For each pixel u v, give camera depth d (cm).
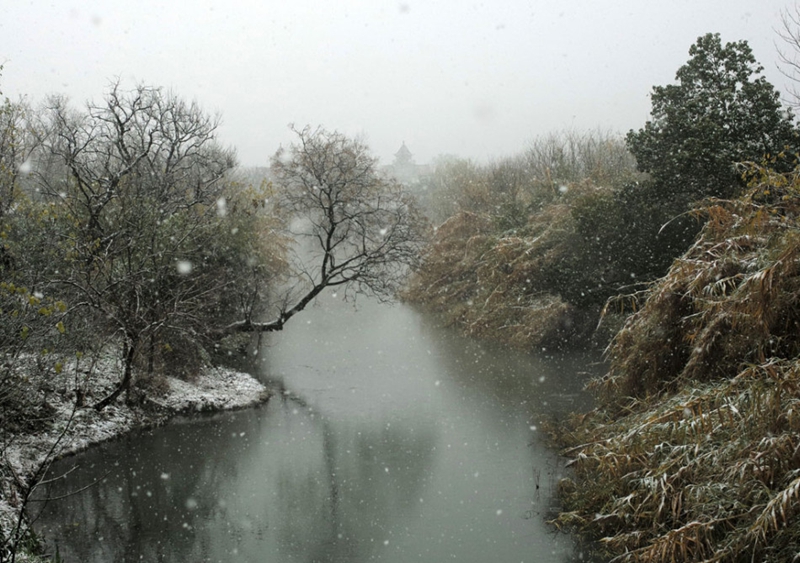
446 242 3912
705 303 1314
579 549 1032
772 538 821
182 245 1939
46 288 1338
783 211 1515
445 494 1271
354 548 1052
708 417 1020
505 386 2130
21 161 1744
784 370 1016
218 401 1906
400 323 3494
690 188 2188
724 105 2189
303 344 2902
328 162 2361
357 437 1636
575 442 1480
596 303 2517
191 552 1036
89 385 1658
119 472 1374
